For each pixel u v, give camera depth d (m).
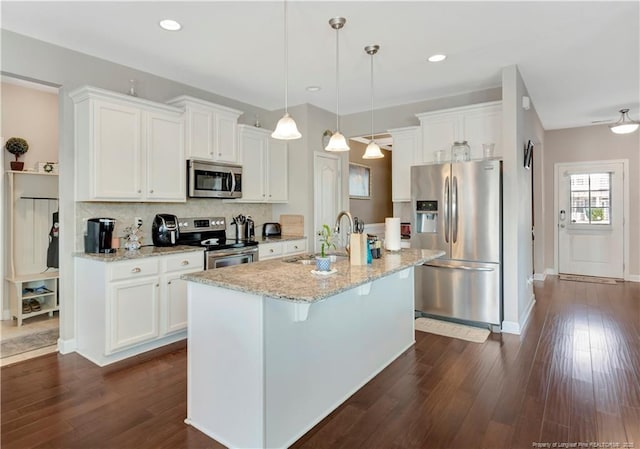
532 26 2.89
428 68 3.76
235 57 3.46
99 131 3.12
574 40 3.14
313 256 3.06
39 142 4.32
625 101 4.92
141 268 3.17
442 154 4.32
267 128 5.25
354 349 2.62
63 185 3.21
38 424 2.19
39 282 4.29
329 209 5.38
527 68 3.77
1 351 3.27
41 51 3.07
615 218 6.29
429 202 4.18
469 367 2.96
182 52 3.34
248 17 2.73
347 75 3.93
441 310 4.13
